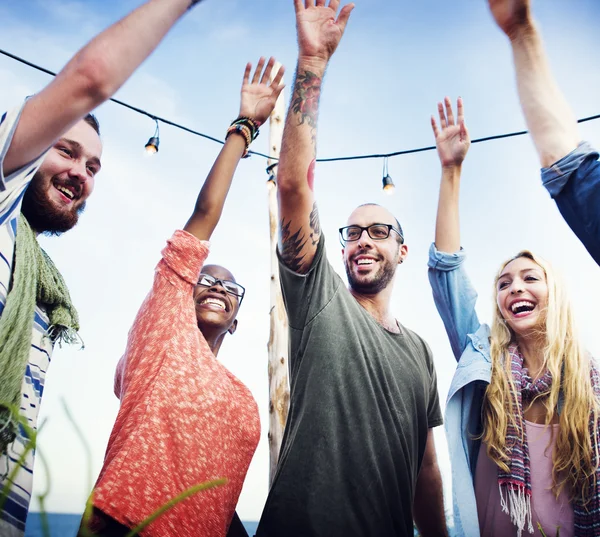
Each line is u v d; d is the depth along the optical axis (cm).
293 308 215
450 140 294
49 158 213
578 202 254
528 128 268
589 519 212
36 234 217
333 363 202
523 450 230
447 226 290
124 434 151
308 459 185
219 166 195
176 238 182
